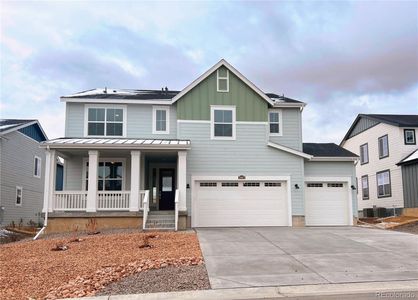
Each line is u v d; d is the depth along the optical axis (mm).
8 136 22047
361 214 29078
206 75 18984
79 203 16469
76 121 18828
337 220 19281
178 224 16219
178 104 18781
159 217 16562
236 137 18703
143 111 19188
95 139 18031
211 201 18203
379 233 14734
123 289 7188
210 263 9188
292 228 16969
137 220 16266
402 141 24797
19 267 9062
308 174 19438
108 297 6730
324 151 20547
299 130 20109
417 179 22672
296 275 8133
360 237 13539
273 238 13227
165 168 20094
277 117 20172
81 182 18484
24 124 24109
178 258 9648
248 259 9672
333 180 19469
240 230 15852
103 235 14062
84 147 16328
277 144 18672
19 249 11820
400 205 24500
